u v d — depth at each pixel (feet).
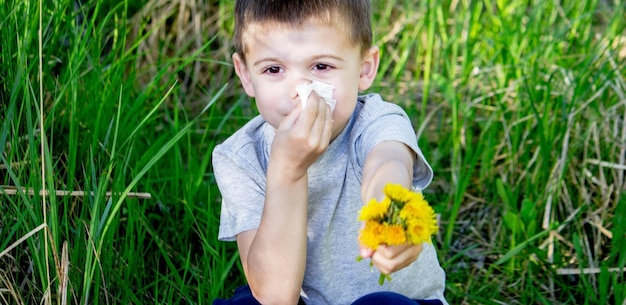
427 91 11.66
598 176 10.55
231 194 6.64
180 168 10.03
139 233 8.52
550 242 9.65
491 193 10.83
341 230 6.50
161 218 9.38
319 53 5.93
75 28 9.75
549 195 10.04
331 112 5.87
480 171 10.93
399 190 4.75
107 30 11.61
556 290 9.33
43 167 7.09
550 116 10.85
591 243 10.02
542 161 10.36
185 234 9.40
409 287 6.71
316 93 5.85
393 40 13.47
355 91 6.16
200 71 12.94
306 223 6.09
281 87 6.04
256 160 6.59
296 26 5.92
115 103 9.84
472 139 11.65
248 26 6.14
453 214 9.92
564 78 10.98
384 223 4.70
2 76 8.67
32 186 7.74
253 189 6.61
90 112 9.36
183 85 12.68
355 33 6.08
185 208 9.43
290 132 5.76
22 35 8.75
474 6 12.48
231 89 12.75
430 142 11.76
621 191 10.22
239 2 6.31
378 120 6.25
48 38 8.88
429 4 12.50
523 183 10.66
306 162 5.88
